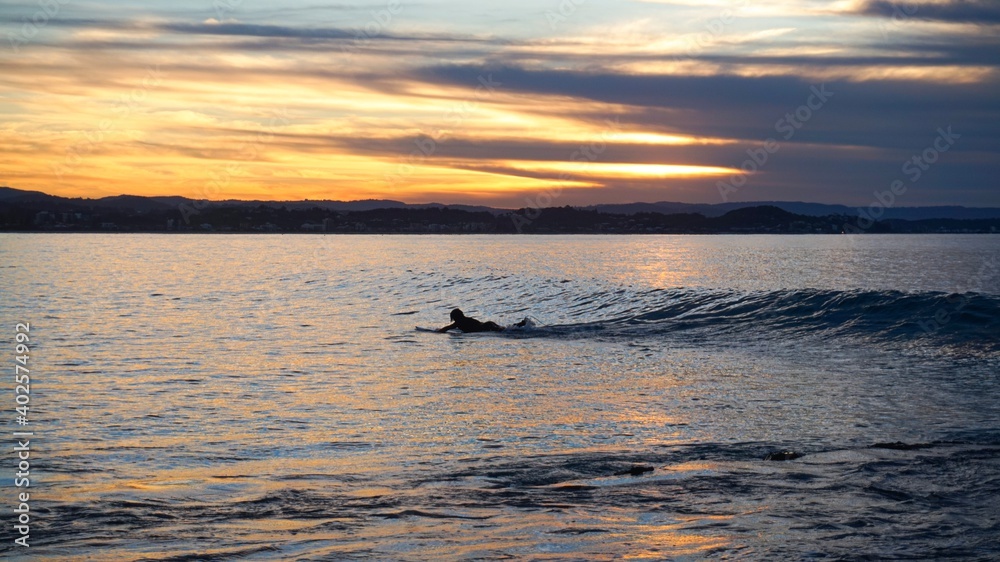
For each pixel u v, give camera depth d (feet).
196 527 25.63
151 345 80.59
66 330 94.68
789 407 46.83
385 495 29.43
